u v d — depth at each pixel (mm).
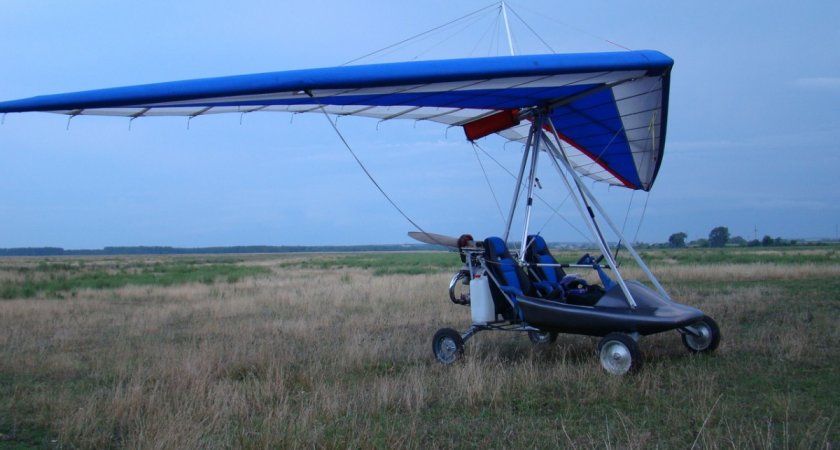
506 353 9023
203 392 6688
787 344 8352
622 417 5652
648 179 11281
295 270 41750
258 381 7391
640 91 8133
